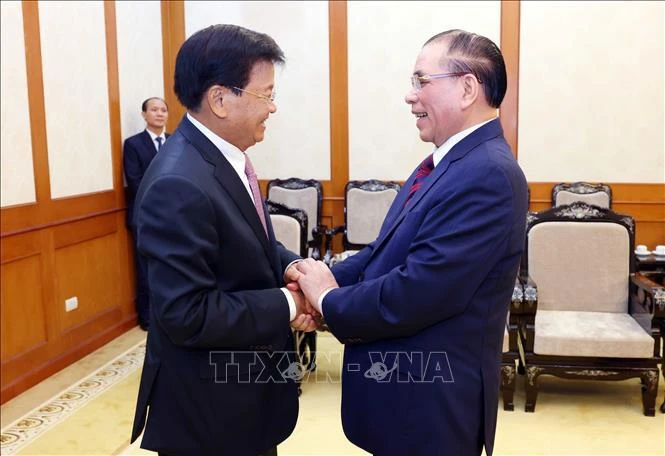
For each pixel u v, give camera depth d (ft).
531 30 17.70
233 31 4.72
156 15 18.37
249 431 4.98
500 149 4.94
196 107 4.77
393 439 5.10
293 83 18.99
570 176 17.95
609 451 9.46
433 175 5.10
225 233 4.64
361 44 18.57
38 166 12.70
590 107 17.69
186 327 4.34
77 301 14.12
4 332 11.65
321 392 11.87
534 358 10.86
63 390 12.12
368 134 18.84
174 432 4.83
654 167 17.53
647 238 17.76
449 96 5.05
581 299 12.00
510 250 4.85
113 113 15.80
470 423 5.04
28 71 12.38
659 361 10.56
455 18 18.06
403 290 4.72
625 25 17.30
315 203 18.26
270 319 4.76
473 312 4.94
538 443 9.75
